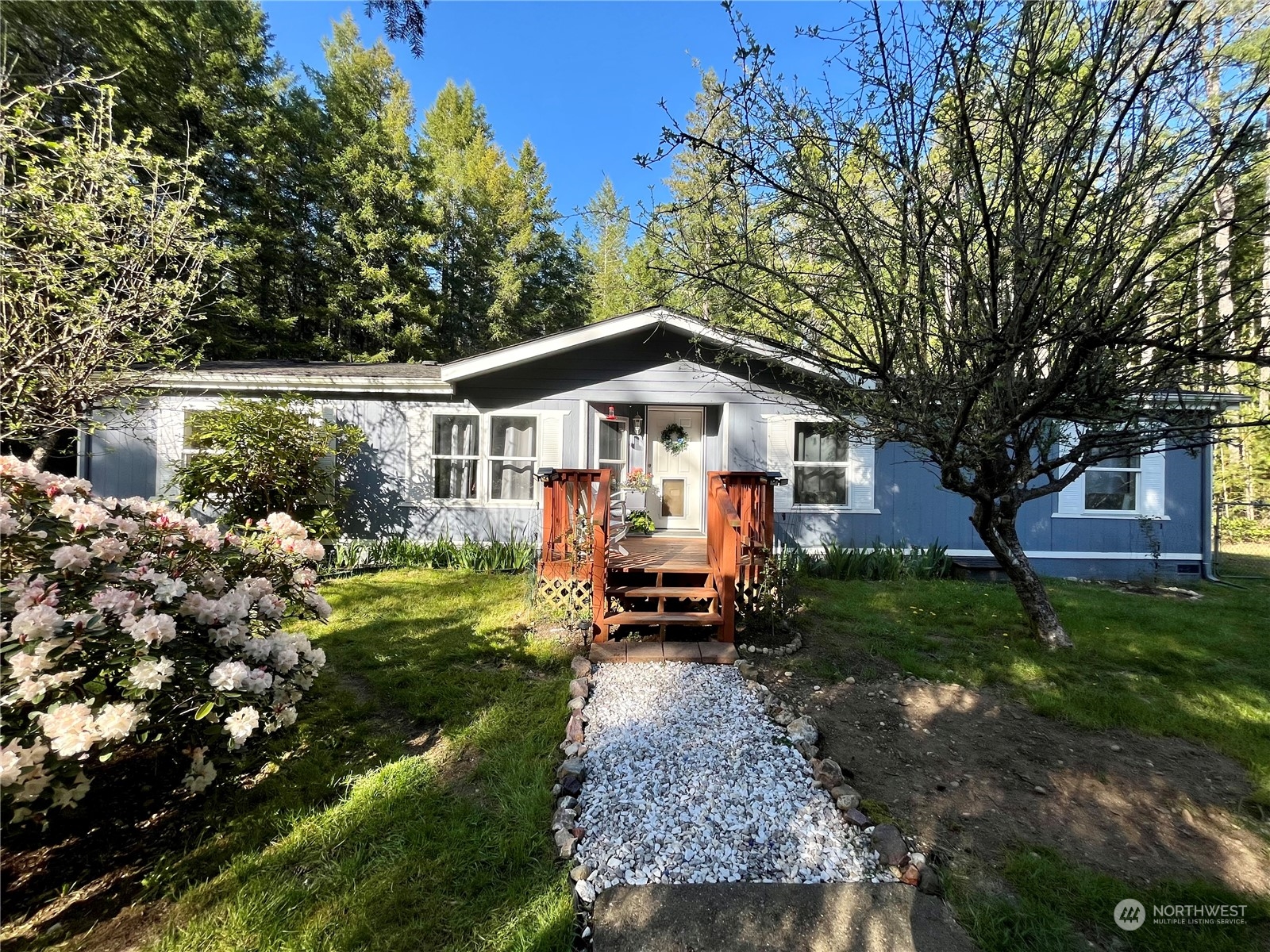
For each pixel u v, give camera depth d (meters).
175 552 2.71
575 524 5.34
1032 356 3.37
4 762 1.77
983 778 2.80
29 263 5.58
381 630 4.98
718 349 6.36
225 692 2.26
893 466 8.34
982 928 1.88
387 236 17.95
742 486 5.39
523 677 3.95
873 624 5.39
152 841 2.25
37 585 2.13
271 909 1.89
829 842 2.27
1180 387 3.59
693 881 2.06
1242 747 3.12
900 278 3.41
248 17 16.83
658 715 3.32
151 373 6.88
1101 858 2.25
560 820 2.34
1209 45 2.52
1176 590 7.43
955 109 2.91
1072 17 2.64
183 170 7.33
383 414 8.42
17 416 5.82
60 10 9.72
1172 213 2.65
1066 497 8.30
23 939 1.79
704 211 3.52
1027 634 5.13
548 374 8.31
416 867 2.09
